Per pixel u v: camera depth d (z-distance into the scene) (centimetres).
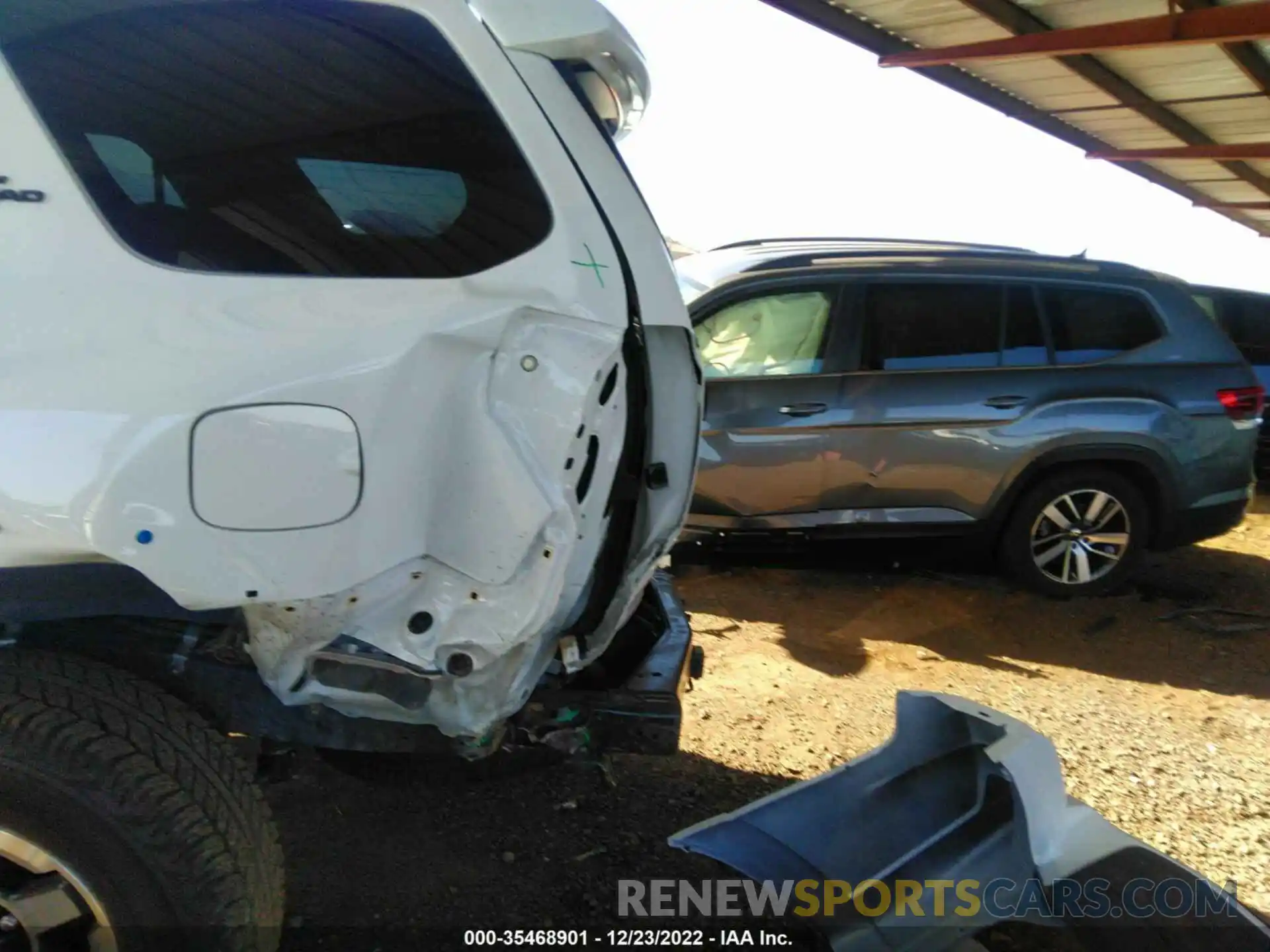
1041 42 1225
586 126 227
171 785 190
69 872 185
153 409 182
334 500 192
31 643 206
